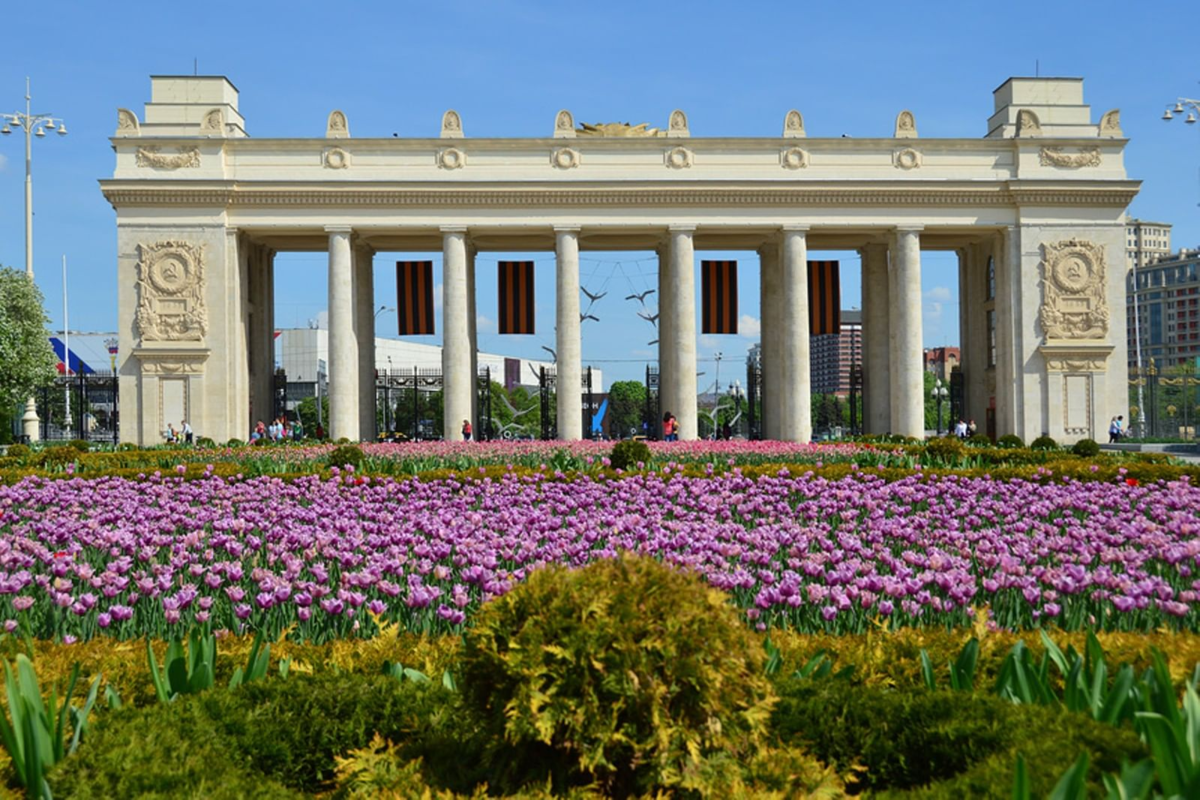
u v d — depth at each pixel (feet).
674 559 58.39
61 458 158.10
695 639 32.04
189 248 256.11
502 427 545.44
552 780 32.17
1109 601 51.60
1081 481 117.80
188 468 134.51
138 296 256.93
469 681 33.55
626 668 31.24
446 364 258.98
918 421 260.83
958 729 32.76
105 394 514.68
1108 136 266.57
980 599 56.03
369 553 66.28
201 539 71.97
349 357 257.34
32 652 44.37
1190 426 382.42
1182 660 40.91
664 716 31.40
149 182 253.85
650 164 263.29
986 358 291.99
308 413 576.61
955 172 265.95
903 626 52.08
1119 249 265.54
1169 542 62.54
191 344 255.09
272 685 37.47
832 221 261.85
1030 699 35.70
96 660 44.21
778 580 60.70
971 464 155.84
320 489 112.27
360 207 258.57
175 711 34.86
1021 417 264.72
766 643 41.32
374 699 36.91
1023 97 273.13
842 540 63.36
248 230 261.03
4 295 261.65
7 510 96.17
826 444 194.08
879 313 286.25
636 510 88.63
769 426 283.38
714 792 31.07
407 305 265.95
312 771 35.60
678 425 257.34
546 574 33.86
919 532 72.59
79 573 56.95
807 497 102.12
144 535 69.10
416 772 32.81
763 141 263.90
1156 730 26.14
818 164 264.52
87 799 29.48
